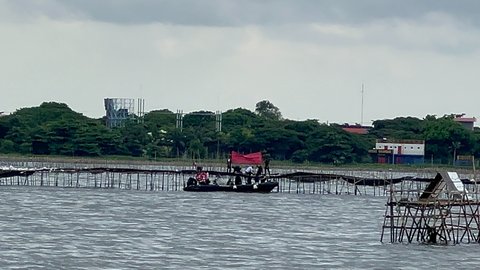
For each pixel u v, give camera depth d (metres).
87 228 165.88
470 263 133.00
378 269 128.25
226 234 162.25
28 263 127.12
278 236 161.12
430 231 149.88
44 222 174.25
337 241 154.50
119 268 124.88
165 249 141.62
